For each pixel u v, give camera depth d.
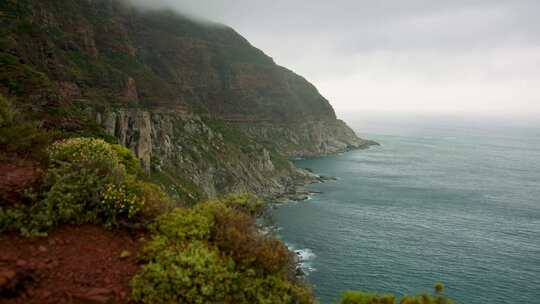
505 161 181.50
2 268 7.00
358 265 50.34
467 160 180.25
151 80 100.19
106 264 8.00
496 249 58.66
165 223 9.57
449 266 51.25
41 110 38.31
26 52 59.69
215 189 92.06
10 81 38.34
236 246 9.09
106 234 9.13
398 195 96.62
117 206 9.58
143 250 8.48
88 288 7.15
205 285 7.54
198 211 10.45
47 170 10.23
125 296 7.19
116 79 81.69
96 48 93.06
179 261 7.94
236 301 7.82
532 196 101.12
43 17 76.12
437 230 67.69
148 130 78.31
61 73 67.69
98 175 10.48
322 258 52.38
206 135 104.94
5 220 8.27
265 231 10.81
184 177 82.81
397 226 69.25
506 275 48.91
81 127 40.59
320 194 96.88
